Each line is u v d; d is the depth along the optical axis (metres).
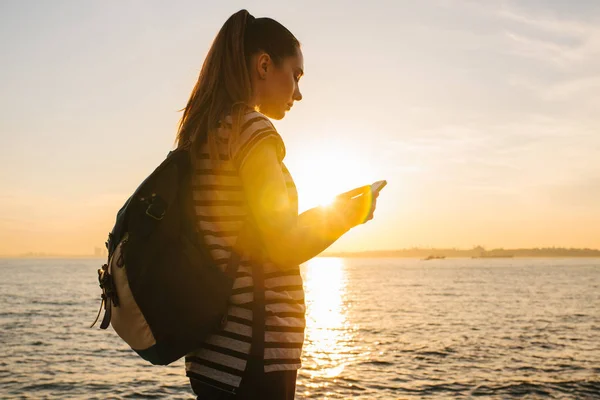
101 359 21.44
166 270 1.46
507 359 21.22
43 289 73.94
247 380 1.52
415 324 34.69
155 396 15.34
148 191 1.51
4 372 18.66
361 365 20.16
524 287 80.25
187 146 1.64
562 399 14.80
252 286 1.55
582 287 79.62
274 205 1.52
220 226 1.57
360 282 101.12
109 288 1.52
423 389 16.05
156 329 1.45
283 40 1.71
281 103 1.73
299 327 1.59
